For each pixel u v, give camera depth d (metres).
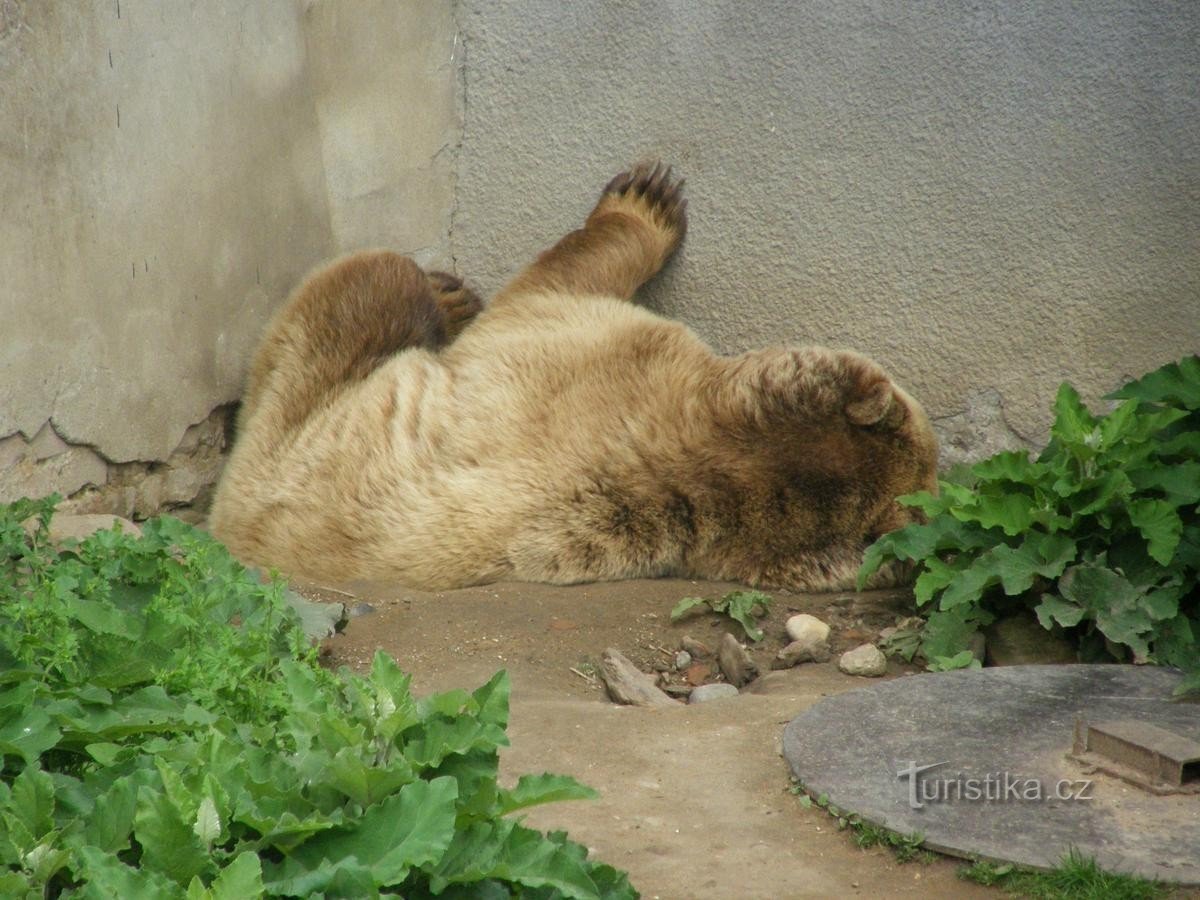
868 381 16.06
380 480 16.19
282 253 18.75
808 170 18.31
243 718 10.03
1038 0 17.09
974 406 18.19
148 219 16.23
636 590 15.84
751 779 10.70
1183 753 10.00
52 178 14.75
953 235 17.89
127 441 16.16
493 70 19.31
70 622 10.73
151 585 12.22
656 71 18.67
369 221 19.83
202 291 17.31
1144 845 9.27
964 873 9.17
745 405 16.08
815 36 17.97
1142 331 17.44
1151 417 14.32
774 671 14.02
